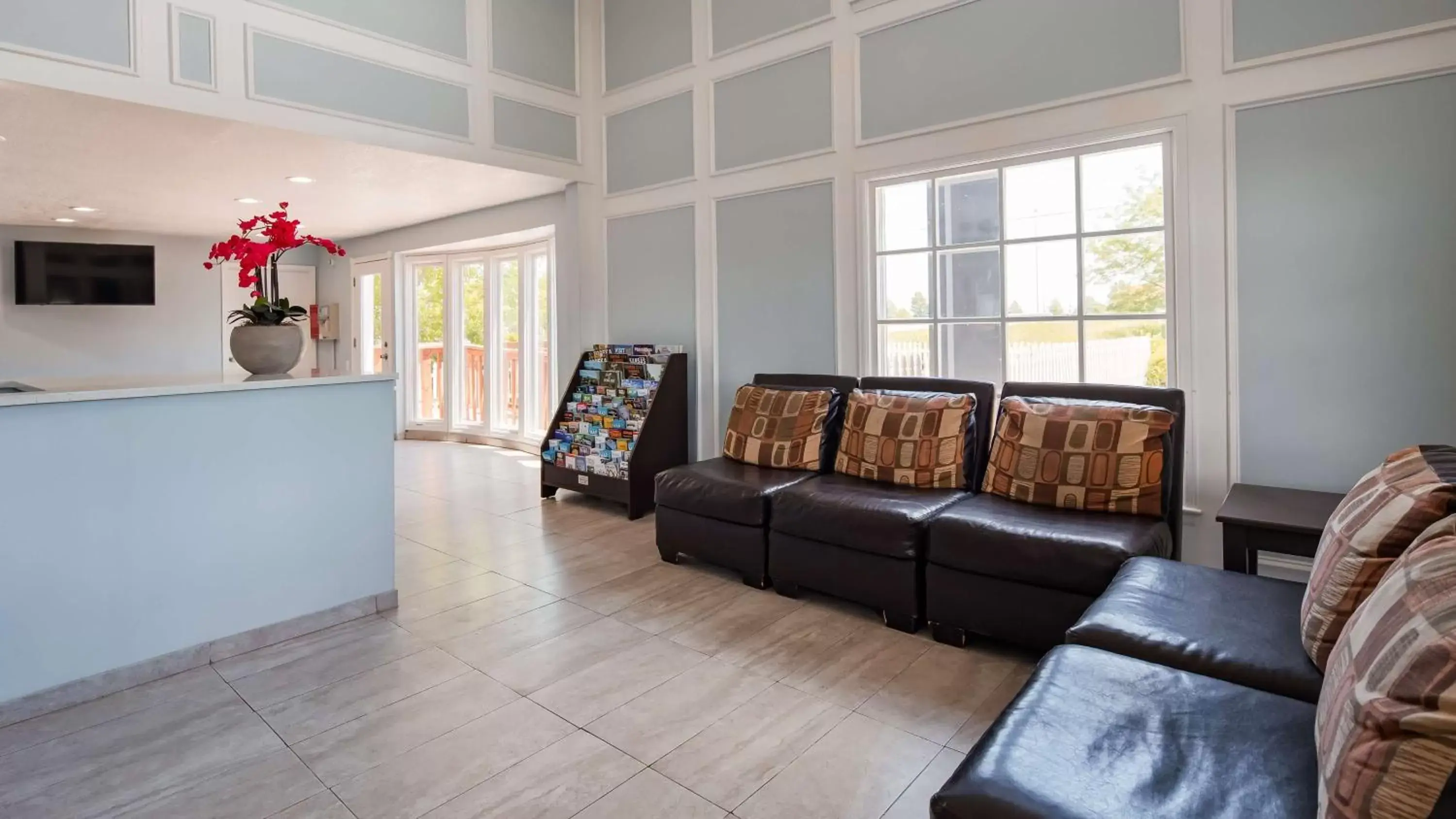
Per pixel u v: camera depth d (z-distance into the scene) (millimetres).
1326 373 2701
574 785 1781
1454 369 2490
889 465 3107
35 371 6637
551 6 4898
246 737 1995
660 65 4758
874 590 2719
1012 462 2795
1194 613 1696
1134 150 3096
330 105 3834
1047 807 1021
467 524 4203
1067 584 2238
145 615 2299
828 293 4027
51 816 1670
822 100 3998
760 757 1893
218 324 7520
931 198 3658
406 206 5898
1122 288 3145
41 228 6676
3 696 2055
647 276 4910
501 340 7121
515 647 2557
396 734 2008
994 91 3404
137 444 2275
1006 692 2221
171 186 5027
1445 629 896
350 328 7941
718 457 3971
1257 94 2777
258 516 2541
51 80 3031
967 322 3564
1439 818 808
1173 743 1184
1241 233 2834
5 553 2051
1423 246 2521
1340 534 1517
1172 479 2582
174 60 3326
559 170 4941
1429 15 2475
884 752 1911
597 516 4387
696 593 3086
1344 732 948
